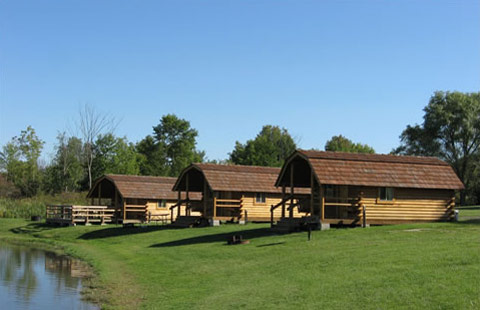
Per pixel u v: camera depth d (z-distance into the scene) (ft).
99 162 257.55
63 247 116.16
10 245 125.08
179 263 77.10
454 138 229.25
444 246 65.10
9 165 282.15
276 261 68.80
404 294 45.52
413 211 103.60
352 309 43.55
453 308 40.83
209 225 125.80
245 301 50.49
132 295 60.23
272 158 284.20
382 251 65.72
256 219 132.98
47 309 57.21
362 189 100.17
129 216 166.91
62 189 265.34
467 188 232.53
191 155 333.01
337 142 363.35
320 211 96.27
